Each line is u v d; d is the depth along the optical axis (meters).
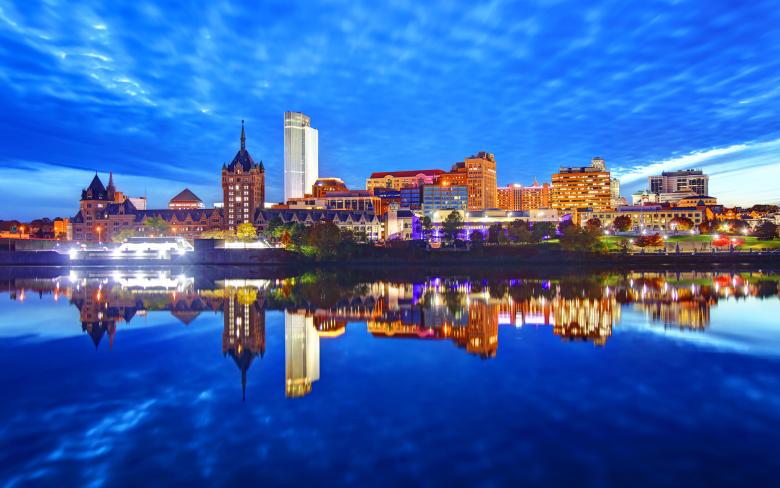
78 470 19.77
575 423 23.77
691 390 28.52
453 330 47.97
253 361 35.91
